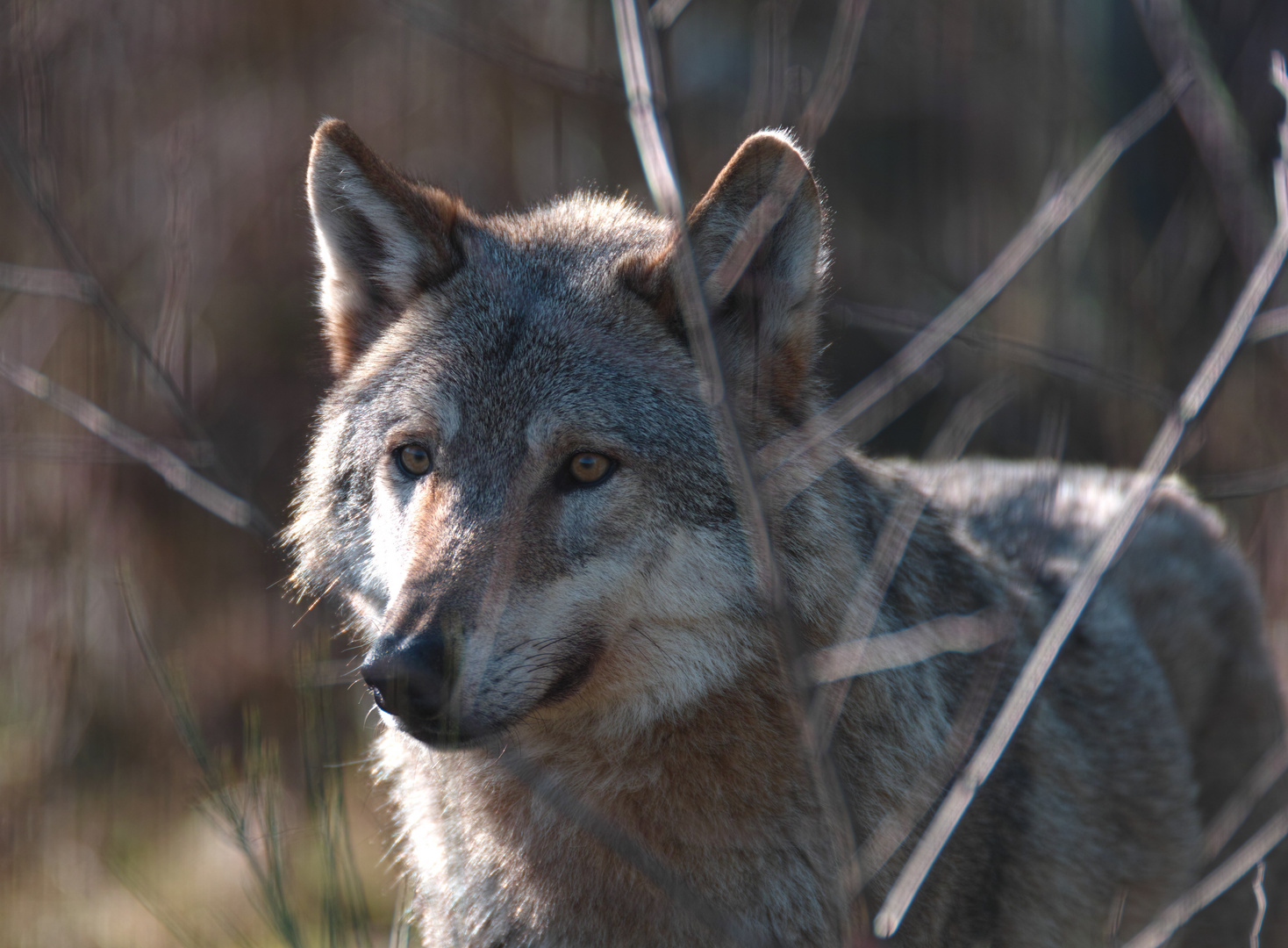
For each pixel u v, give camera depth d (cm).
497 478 626
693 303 511
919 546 716
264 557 1492
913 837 616
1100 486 993
